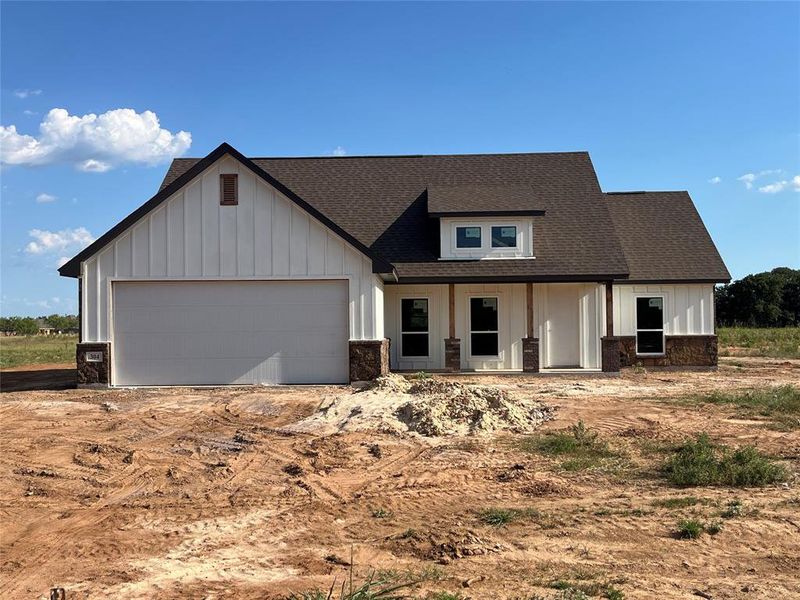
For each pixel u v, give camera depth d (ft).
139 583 19.80
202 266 61.11
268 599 18.45
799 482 28.66
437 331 74.18
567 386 60.44
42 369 89.61
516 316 74.08
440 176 84.99
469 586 18.94
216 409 50.14
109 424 44.78
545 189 82.38
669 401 50.11
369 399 47.67
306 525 24.79
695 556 20.98
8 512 27.02
